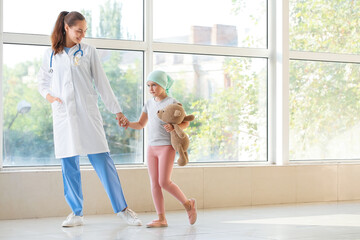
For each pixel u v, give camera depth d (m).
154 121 3.79
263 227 3.64
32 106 4.55
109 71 4.84
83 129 3.77
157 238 3.16
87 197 4.50
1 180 4.23
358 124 5.95
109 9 4.85
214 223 3.88
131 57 4.93
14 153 4.49
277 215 4.36
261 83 5.50
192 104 5.18
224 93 5.32
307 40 5.65
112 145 4.83
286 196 5.35
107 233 3.41
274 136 5.51
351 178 5.68
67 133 3.76
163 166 3.72
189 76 5.17
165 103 3.79
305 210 4.71
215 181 5.01
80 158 4.70
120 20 4.89
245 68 5.43
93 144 3.78
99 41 4.77
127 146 4.88
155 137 3.76
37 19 4.59
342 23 5.84
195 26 5.20
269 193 5.26
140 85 4.95
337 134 5.83
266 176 5.25
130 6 4.93
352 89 5.92
